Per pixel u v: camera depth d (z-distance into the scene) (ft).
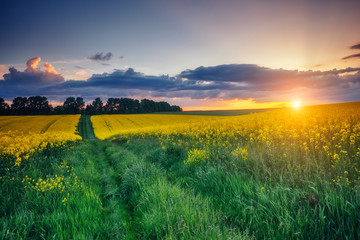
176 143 36.11
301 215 9.77
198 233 9.33
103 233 10.73
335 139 20.11
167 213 10.83
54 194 14.17
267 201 11.45
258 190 12.67
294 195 11.30
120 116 256.11
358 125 25.09
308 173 14.14
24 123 170.60
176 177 20.59
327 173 13.26
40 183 15.15
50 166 23.88
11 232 9.69
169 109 443.73
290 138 23.53
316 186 11.76
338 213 9.18
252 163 17.65
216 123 59.57
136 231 11.27
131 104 412.77
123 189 17.62
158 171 20.15
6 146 33.32
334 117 39.01
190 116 225.97
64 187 14.98
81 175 20.31
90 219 11.64
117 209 14.30
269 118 54.24
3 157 23.77
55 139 46.11
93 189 16.87
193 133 43.93
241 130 37.19
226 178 15.53
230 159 19.58
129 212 13.93
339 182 11.53
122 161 28.53
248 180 14.94
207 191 15.64
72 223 10.73
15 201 13.69
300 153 17.54
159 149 33.63
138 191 15.89
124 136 72.38
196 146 31.48
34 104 371.97
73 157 29.35
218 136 35.78
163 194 13.73
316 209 9.98
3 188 14.88
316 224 8.99
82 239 9.59
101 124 189.67
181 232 9.33
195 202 12.61
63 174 20.51
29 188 15.19
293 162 15.88
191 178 18.48
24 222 10.75
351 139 18.42
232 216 11.53
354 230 8.66
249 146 22.63
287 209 10.41
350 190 10.71
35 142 37.70
